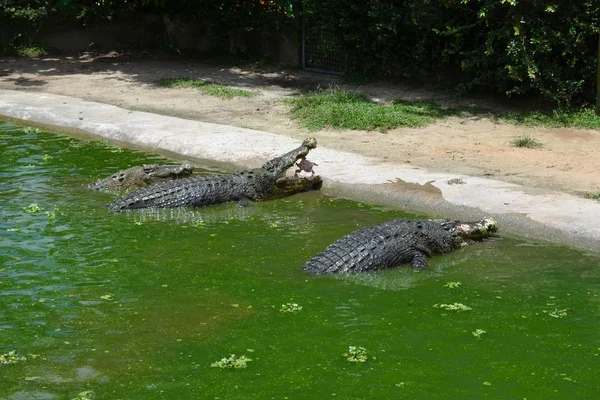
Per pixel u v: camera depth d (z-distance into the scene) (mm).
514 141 12898
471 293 7609
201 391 5812
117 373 6086
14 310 7172
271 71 20047
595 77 14625
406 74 17562
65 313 7129
